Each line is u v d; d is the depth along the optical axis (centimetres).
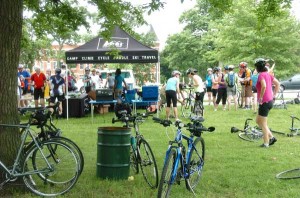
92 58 1548
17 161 584
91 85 1989
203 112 1614
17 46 611
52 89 1619
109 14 1174
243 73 1853
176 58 6300
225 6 981
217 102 1797
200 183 650
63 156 603
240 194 602
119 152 658
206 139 1084
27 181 590
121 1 1198
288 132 1198
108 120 1538
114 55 1455
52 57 4550
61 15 1180
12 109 606
